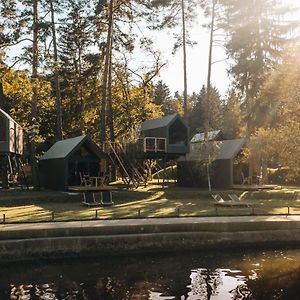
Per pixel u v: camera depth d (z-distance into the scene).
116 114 53.44
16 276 15.73
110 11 39.62
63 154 34.94
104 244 18.39
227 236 19.81
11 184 39.88
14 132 36.88
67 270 16.45
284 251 19.33
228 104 83.38
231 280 15.09
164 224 19.44
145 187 38.91
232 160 39.38
